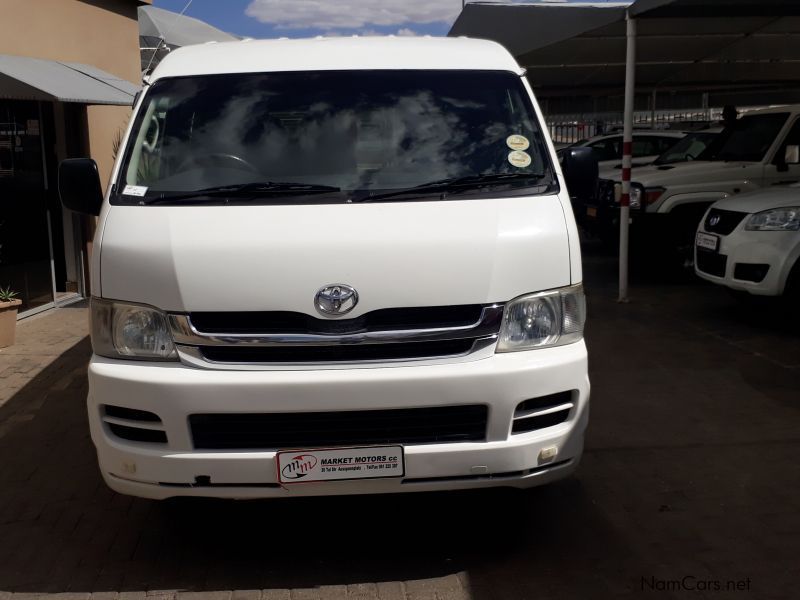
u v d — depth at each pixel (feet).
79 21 32.68
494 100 13.97
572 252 11.93
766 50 43.86
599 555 12.59
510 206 12.03
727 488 14.78
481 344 11.24
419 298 11.07
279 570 12.39
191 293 11.03
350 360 11.09
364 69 14.29
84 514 14.26
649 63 46.57
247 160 13.01
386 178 12.73
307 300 10.97
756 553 12.51
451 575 12.12
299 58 14.55
